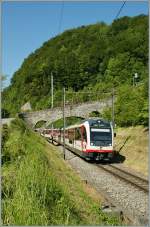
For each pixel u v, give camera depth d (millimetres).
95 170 29750
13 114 64438
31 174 14266
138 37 97188
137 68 93562
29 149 24438
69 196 15586
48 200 13031
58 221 11352
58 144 60250
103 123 35844
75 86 101688
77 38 121812
